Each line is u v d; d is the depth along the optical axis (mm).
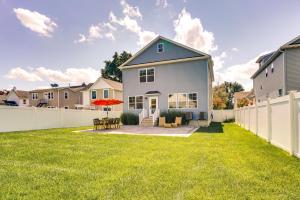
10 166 4977
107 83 34125
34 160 5613
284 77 16453
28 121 14930
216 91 52906
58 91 42562
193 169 4734
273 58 19250
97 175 4320
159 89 20719
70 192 3465
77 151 6832
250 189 3566
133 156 6090
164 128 16344
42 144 8273
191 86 19422
